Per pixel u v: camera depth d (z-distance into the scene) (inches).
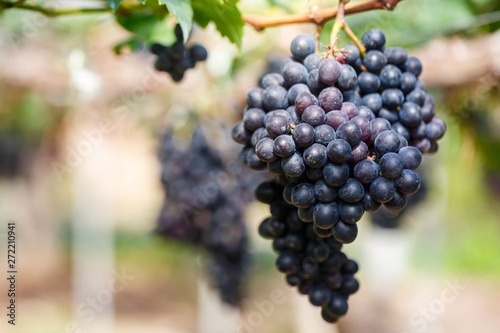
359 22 49.4
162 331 118.6
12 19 58.2
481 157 54.1
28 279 137.5
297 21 31.6
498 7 44.4
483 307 142.4
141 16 35.4
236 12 32.4
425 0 48.1
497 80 45.3
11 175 113.1
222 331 77.9
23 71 61.0
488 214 188.1
